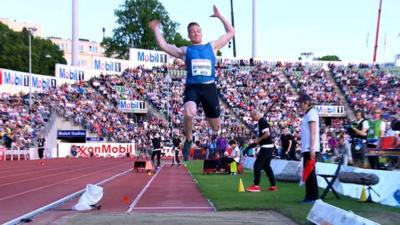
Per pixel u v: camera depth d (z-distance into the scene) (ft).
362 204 33.76
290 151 67.87
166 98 182.50
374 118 49.83
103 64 192.03
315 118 33.65
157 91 185.98
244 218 27.96
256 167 42.91
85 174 71.97
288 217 27.96
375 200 35.19
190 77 21.04
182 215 29.32
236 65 211.20
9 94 158.71
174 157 97.71
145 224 25.89
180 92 187.01
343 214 20.71
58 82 178.29
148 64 202.18
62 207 33.88
